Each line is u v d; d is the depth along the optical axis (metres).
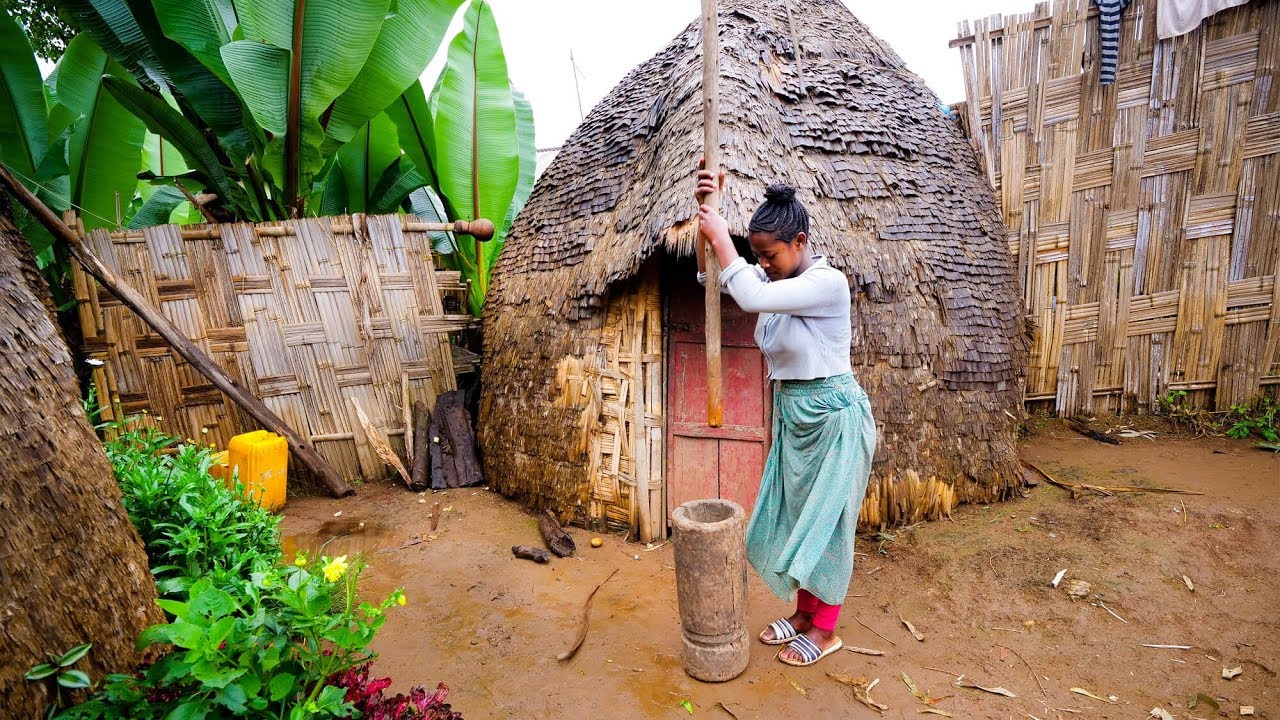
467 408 4.64
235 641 1.41
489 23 5.27
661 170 3.37
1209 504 3.27
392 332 4.52
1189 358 4.33
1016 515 3.39
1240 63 3.98
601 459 3.54
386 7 3.92
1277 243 4.06
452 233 5.93
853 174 3.60
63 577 1.48
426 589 2.98
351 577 1.63
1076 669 2.31
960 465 3.49
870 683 2.27
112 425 3.14
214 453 3.83
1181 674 2.25
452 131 5.40
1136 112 4.21
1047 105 4.36
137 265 3.94
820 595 2.28
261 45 3.85
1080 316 4.50
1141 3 4.11
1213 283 4.21
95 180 5.14
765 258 2.16
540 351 3.85
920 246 3.58
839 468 2.15
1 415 1.45
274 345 4.21
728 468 3.42
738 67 3.53
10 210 2.52
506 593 2.93
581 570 3.13
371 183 5.96
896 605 2.75
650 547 3.37
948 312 3.55
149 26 4.18
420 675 2.36
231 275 4.14
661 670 2.37
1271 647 2.34
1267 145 4.00
